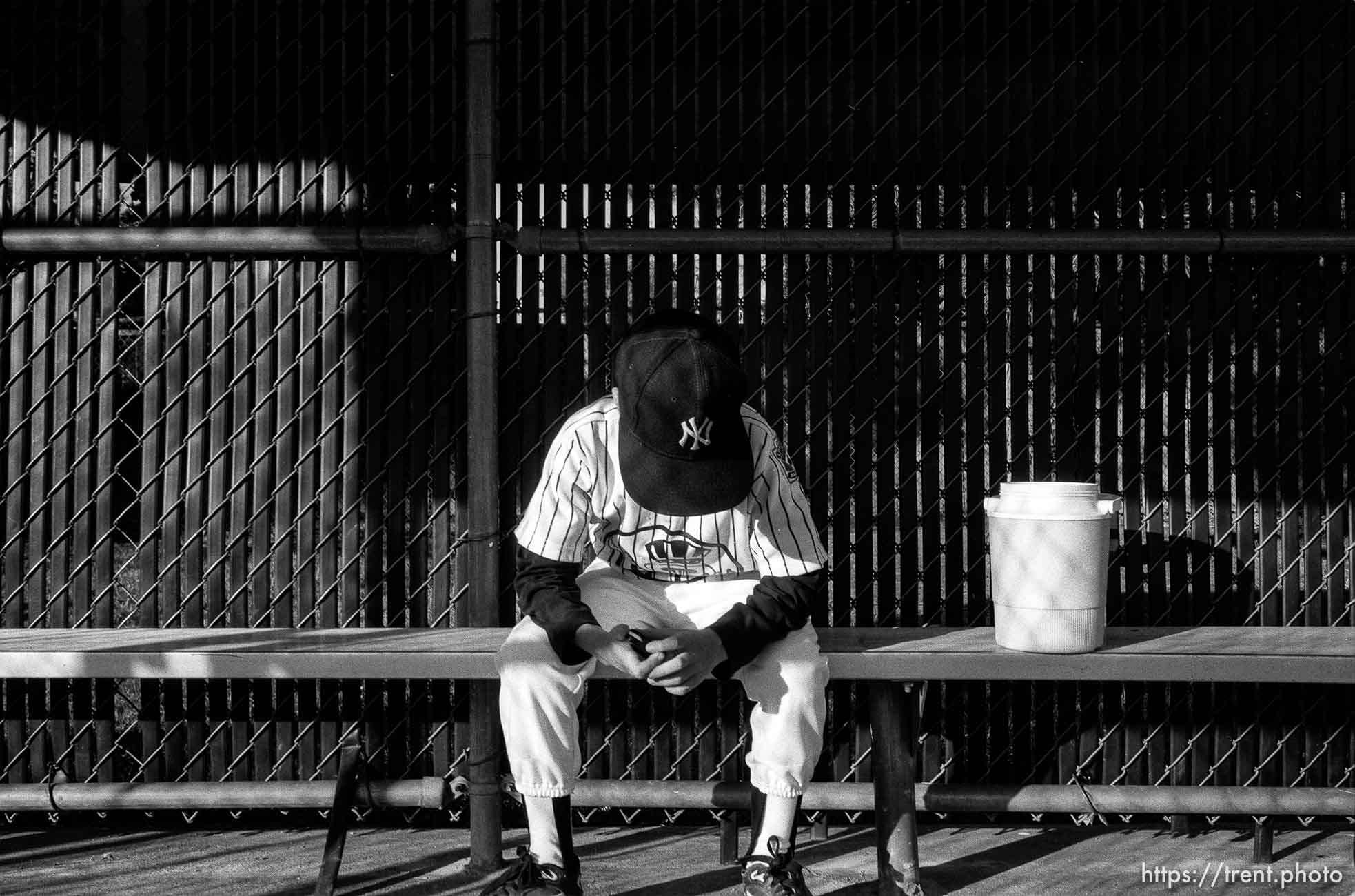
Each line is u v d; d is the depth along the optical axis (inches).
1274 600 119.2
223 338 119.3
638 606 96.6
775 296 119.3
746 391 91.2
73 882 102.1
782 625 90.4
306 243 114.0
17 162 119.5
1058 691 119.6
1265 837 107.4
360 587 119.3
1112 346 119.2
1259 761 119.1
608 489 94.8
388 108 118.6
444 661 97.0
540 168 119.3
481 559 111.7
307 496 119.3
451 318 119.3
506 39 119.0
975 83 119.5
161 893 99.3
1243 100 119.3
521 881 88.6
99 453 119.6
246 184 119.1
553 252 115.2
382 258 119.1
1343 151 119.4
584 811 121.6
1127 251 114.3
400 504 119.3
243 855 110.2
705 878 104.3
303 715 119.0
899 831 98.1
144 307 120.3
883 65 119.8
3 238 114.5
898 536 119.6
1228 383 119.0
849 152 119.6
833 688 119.6
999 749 120.0
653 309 119.4
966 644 101.2
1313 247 113.6
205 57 118.8
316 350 119.5
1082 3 119.3
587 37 119.1
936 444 119.6
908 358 119.4
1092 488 97.4
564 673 90.9
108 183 119.6
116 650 99.0
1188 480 119.3
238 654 97.5
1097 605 96.8
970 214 119.2
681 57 119.7
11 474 119.2
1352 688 118.6
